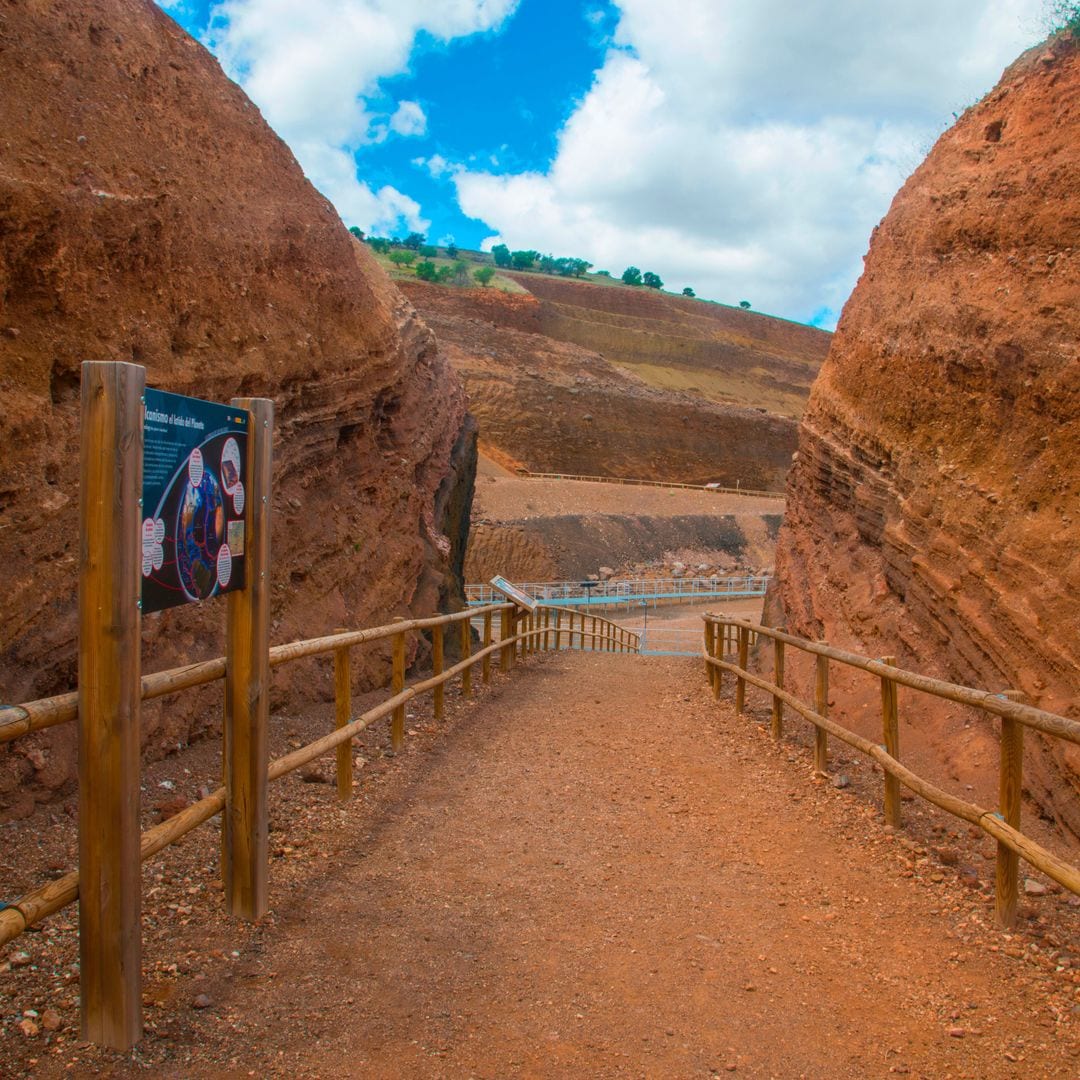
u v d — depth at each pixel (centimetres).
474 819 571
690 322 13962
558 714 957
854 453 1041
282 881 448
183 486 334
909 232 1007
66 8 684
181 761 612
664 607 3928
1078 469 632
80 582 299
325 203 1092
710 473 8775
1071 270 696
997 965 391
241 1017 327
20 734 279
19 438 516
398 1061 307
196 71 869
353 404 1021
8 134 571
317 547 923
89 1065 292
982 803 599
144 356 645
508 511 5191
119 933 300
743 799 638
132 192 663
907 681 534
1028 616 618
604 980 370
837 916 441
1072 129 769
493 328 9531
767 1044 327
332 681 878
